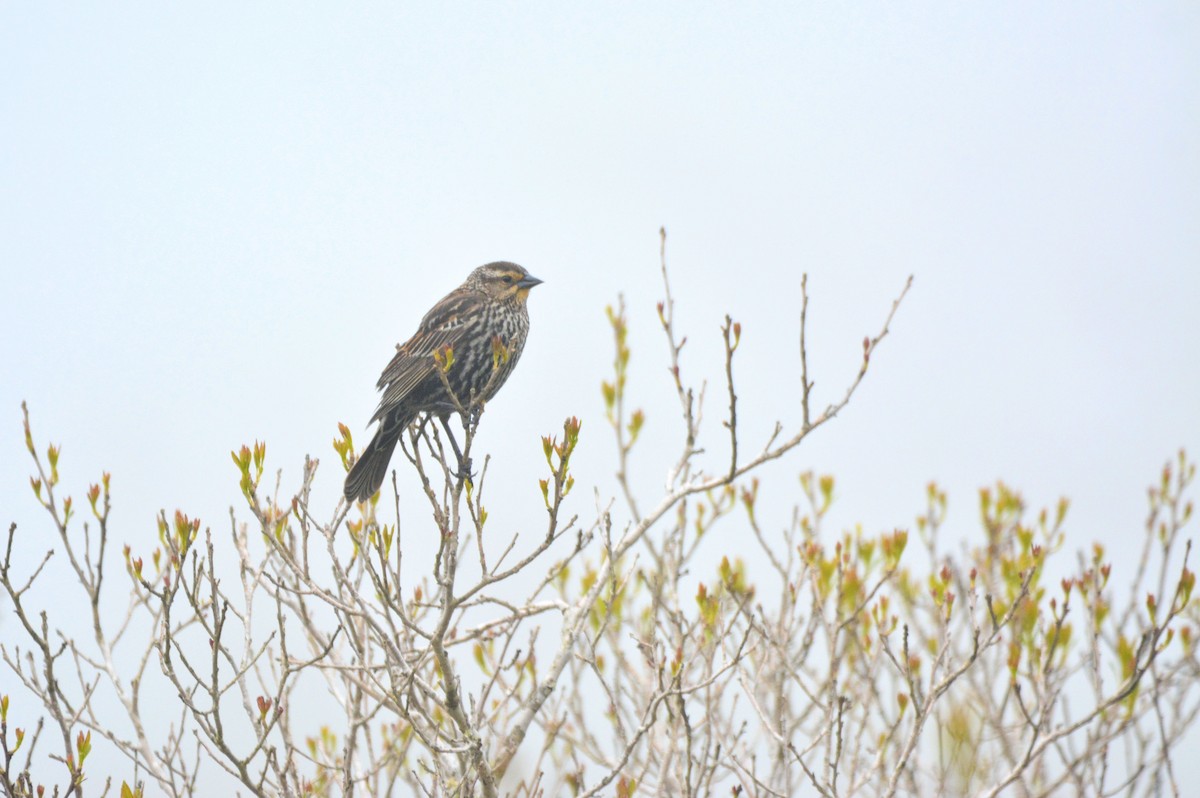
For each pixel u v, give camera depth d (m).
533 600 10.34
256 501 9.33
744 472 9.95
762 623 10.72
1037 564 9.75
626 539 10.12
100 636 9.82
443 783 9.42
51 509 9.91
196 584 8.98
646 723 9.12
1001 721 10.02
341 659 10.74
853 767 9.62
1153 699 9.62
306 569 9.39
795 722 10.39
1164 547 10.39
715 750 10.56
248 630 9.52
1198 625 10.27
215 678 8.79
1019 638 9.90
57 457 9.99
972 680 10.66
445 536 9.06
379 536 9.24
